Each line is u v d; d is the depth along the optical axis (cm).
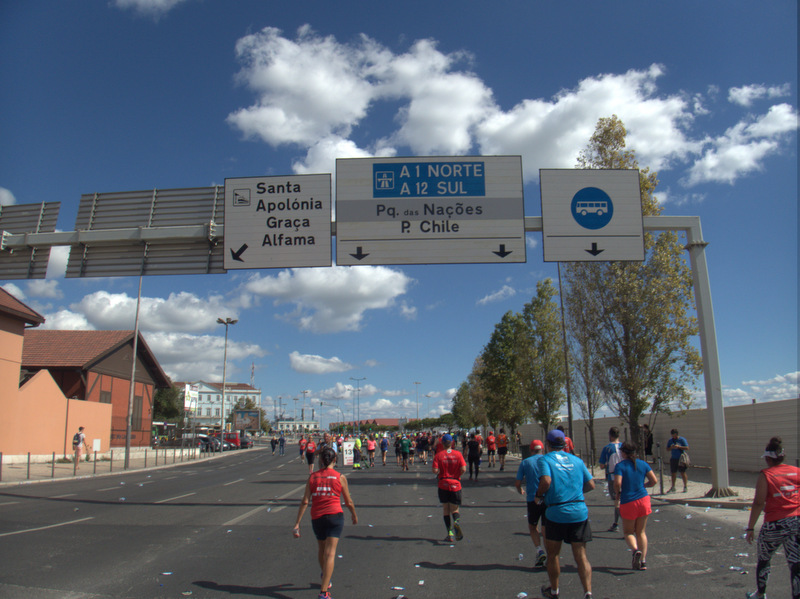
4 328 2700
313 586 713
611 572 768
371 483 2202
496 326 4103
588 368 2514
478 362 6144
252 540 1016
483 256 1330
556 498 625
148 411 4838
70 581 730
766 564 609
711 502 1340
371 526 1170
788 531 593
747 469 2139
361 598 663
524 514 1343
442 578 750
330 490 660
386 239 1334
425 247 1332
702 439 2448
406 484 2147
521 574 770
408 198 1348
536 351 3472
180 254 1447
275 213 1374
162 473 2866
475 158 1366
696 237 1512
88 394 3897
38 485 2100
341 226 1340
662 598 648
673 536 1009
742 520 1157
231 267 1362
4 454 2688
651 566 800
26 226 1508
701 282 1496
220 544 980
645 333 2097
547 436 666
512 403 4012
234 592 685
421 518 1280
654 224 1514
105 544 974
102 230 1463
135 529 1127
